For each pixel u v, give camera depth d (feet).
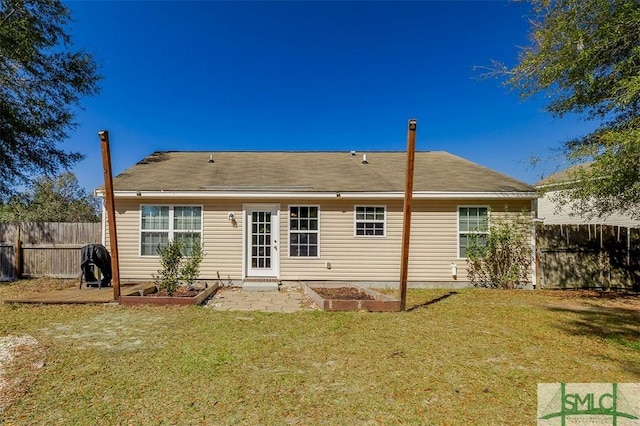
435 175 38.17
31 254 37.47
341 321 20.65
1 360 14.17
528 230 34.14
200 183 34.81
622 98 24.11
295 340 17.06
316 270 34.30
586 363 14.51
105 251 31.50
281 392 11.64
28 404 10.70
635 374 13.39
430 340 17.29
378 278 34.40
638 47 24.45
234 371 13.30
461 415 10.30
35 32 44.80
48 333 17.98
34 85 47.65
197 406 10.68
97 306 24.20
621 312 23.85
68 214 78.18
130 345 16.16
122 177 36.17
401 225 34.37
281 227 34.35
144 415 10.14
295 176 37.93
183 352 15.28
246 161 44.60
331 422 9.88
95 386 11.93
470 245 34.19
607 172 24.81
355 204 34.45
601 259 34.22
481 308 24.77
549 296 29.86
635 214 30.48
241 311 23.27
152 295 28.58
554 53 28.14
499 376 13.11
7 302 24.67
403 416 10.21
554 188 32.68
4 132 44.70
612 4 25.32
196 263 28.32
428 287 34.19
